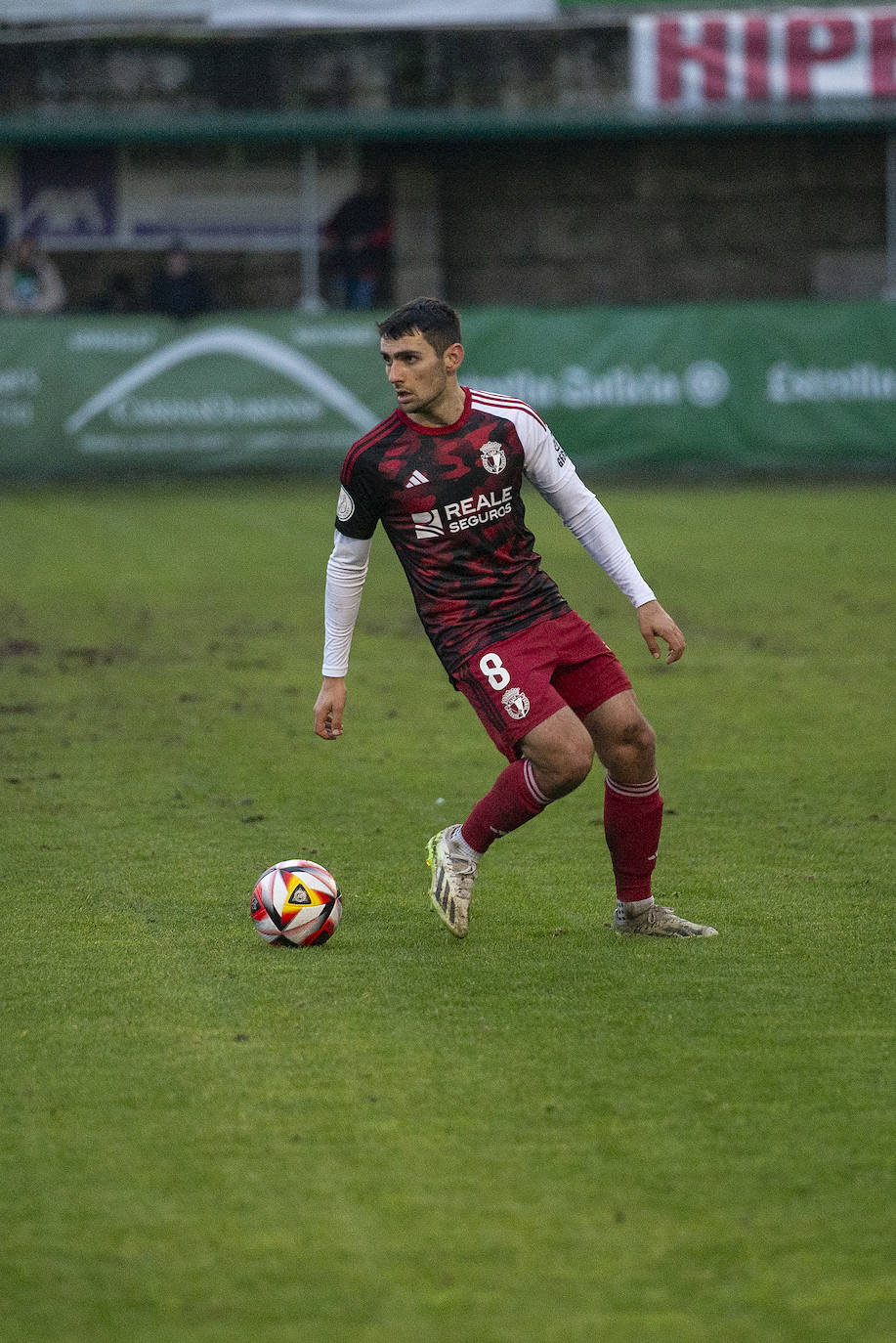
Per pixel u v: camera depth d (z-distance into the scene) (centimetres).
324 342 6506
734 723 2706
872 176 8056
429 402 1502
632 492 6316
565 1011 1421
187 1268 989
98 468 6469
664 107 7262
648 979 1504
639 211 8106
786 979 1503
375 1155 1135
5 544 5019
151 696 2955
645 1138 1163
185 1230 1034
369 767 2419
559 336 6512
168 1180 1101
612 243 8138
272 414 6519
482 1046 1338
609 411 6544
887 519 5428
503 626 1555
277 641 3522
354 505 1565
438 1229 1033
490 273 8144
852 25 7181
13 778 2344
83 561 4694
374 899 1773
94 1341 913
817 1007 1430
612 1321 928
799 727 2670
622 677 1590
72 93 7288
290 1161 1127
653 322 6519
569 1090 1248
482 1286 965
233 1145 1154
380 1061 1306
